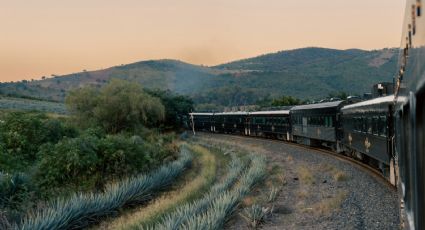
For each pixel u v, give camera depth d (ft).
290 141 144.56
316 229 42.01
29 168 71.92
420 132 10.46
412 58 12.03
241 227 46.29
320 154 102.63
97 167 70.44
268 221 47.67
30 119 93.09
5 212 46.91
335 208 48.62
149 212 54.44
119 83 165.27
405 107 14.11
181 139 204.13
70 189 63.98
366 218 43.19
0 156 73.15
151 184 70.23
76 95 155.33
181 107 258.78
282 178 73.92
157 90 257.75
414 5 10.75
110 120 154.51
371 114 62.08
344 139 89.71
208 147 155.84
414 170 11.43
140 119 165.07
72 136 106.01
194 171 96.53
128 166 73.67
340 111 94.48
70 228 49.34
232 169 85.76
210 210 50.44
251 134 184.34
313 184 66.64
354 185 60.44
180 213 46.62
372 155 62.49
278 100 267.18
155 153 102.42
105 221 53.16
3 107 264.31
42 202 52.95
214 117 230.07
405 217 15.81
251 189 68.23
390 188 54.80
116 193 59.67
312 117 115.96
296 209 51.80
